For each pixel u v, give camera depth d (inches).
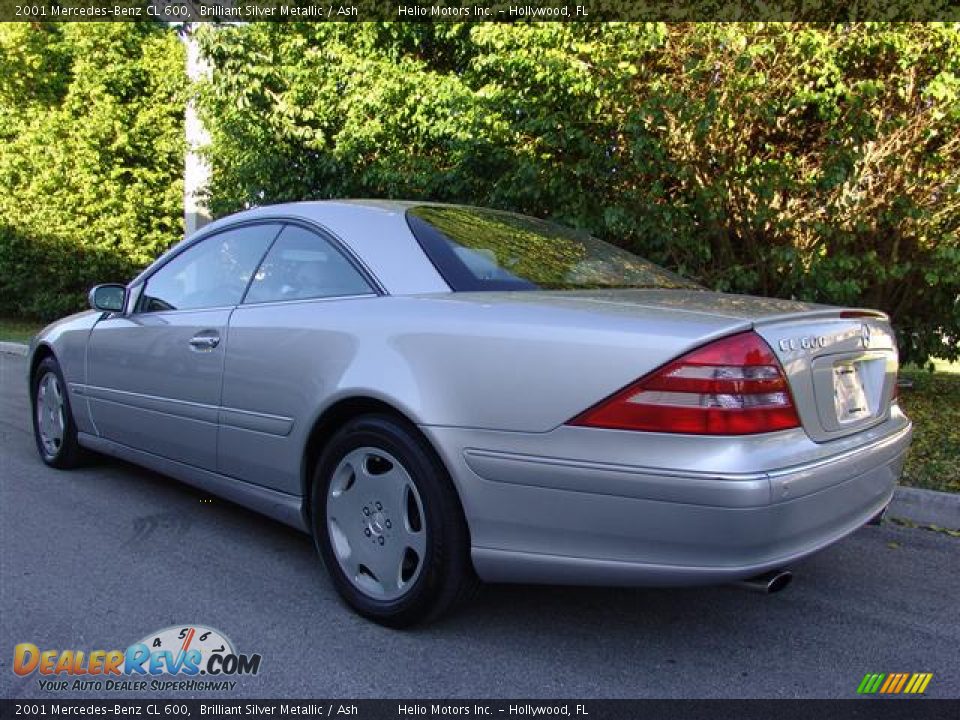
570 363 95.1
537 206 256.2
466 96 272.4
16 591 124.8
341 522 118.2
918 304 278.7
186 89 353.7
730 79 216.8
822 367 100.0
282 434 125.3
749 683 102.0
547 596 126.0
